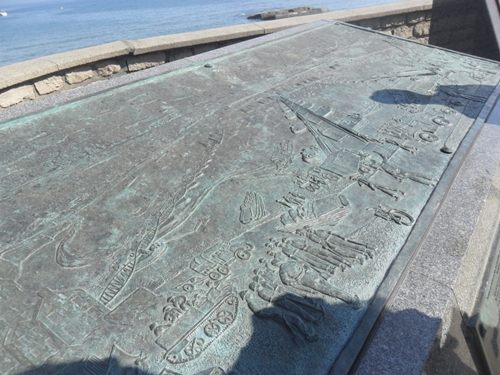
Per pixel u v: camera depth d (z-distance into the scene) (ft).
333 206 8.72
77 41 92.07
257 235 7.90
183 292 6.74
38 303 6.40
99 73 17.53
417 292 7.12
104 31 102.12
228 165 9.71
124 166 9.37
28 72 14.96
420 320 6.68
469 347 8.31
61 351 5.80
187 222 8.08
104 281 6.83
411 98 13.24
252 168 9.67
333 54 16.21
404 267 7.47
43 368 5.57
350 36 18.16
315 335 6.27
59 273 6.90
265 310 6.53
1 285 6.61
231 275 7.07
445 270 7.52
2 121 10.16
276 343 6.13
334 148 10.62
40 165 9.15
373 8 24.76
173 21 104.06
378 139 11.07
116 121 10.86
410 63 15.81
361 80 14.24
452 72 15.17
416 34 26.63
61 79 16.37
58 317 6.23
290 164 9.91
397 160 10.27
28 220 7.81
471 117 12.34
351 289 7.00
